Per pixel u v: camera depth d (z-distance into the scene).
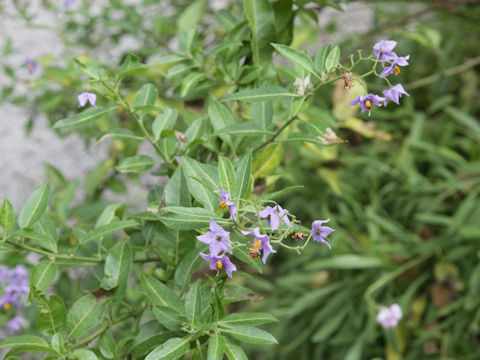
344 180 1.35
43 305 0.50
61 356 0.48
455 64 1.38
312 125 0.54
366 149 1.33
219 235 0.45
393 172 1.29
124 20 1.03
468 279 1.16
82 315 0.52
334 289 1.25
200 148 0.62
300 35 0.92
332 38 1.32
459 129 1.38
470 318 1.11
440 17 1.32
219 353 0.46
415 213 1.30
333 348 1.23
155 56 1.00
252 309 1.28
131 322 0.76
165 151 0.58
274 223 0.46
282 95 0.54
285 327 1.27
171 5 1.08
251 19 0.62
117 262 0.53
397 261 1.22
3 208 0.52
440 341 1.13
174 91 0.66
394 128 1.34
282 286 1.32
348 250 1.26
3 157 1.30
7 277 0.78
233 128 0.56
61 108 0.98
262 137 0.61
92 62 0.72
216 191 0.46
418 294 1.22
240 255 0.48
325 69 0.53
